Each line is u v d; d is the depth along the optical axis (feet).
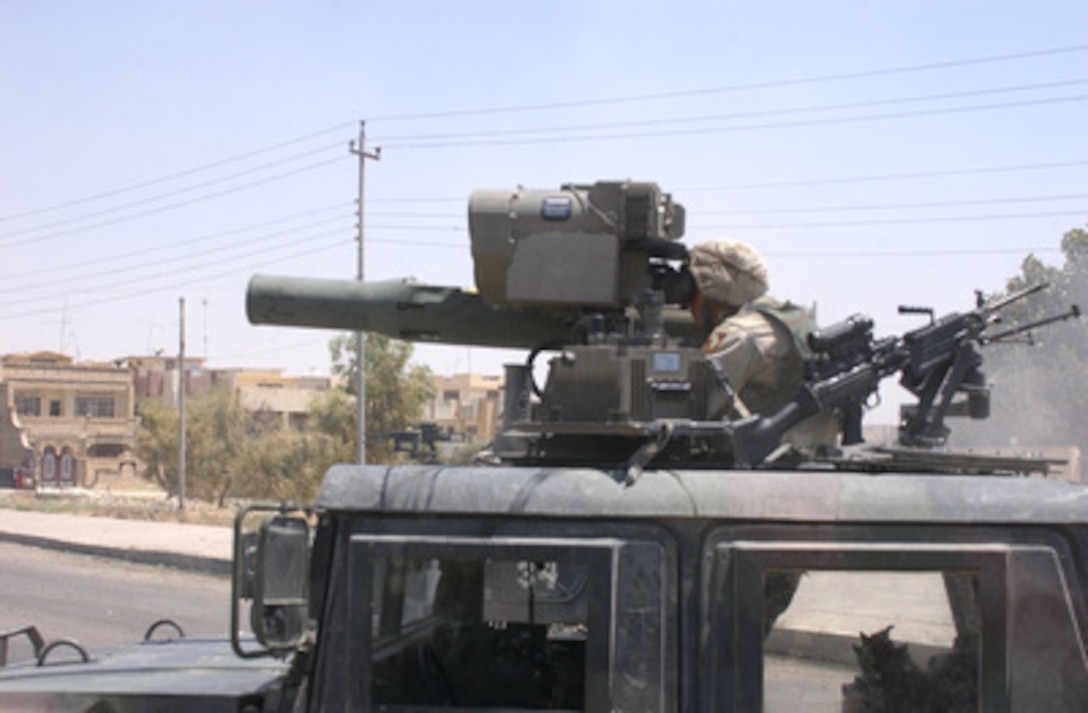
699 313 13.15
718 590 8.61
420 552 8.85
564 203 12.89
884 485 8.78
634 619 8.64
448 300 14.55
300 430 160.97
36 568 61.00
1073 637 8.52
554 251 12.83
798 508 8.66
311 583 9.09
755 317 11.78
